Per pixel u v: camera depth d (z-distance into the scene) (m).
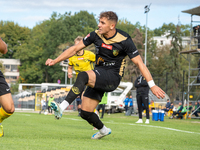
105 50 6.95
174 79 68.25
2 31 135.50
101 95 7.39
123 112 45.06
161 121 23.53
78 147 5.75
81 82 6.51
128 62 78.38
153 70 88.19
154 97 39.72
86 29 101.38
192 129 14.88
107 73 6.89
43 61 110.00
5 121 15.80
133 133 10.77
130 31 104.94
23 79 116.25
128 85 42.75
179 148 6.93
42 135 8.45
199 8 31.25
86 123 16.47
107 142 7.18
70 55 7.09
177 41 77.75
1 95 7.34
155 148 6.64
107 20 6.71
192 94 35.69
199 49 31.69
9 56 143.62
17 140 6.54
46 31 120.38
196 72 66.94
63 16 107.31
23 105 47.72
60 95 40.69
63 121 17.77
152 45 103.88
